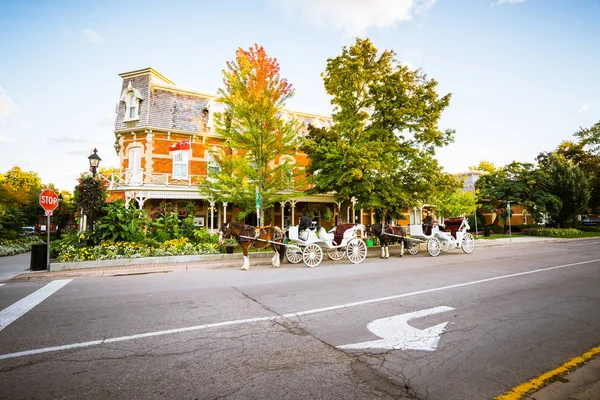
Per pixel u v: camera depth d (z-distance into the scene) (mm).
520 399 3059
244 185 14617
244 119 15055
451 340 4543
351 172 14898
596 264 11719
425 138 17000
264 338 4637
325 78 17453
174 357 4020
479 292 7398
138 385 3334
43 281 9328
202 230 16531
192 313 5840
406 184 17797
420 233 15055
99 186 14000
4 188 32312
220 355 4074
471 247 16453
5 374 3576
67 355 4082
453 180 17766
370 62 16969
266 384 3346
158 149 21750
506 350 4207
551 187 30938
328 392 3186
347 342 4480
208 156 22984
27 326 5176
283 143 15609
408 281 8734
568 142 39906
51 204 11445
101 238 13430
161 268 11141
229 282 8750
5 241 19531
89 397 3105
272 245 12281
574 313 5781
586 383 3369
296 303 6496
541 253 15688
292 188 17078
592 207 36625
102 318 5570
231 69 14867
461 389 3250
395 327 5066
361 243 13484
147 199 20609
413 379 3457
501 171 32531
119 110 22734
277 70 14930
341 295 7148
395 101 16656
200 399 3064
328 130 20109
